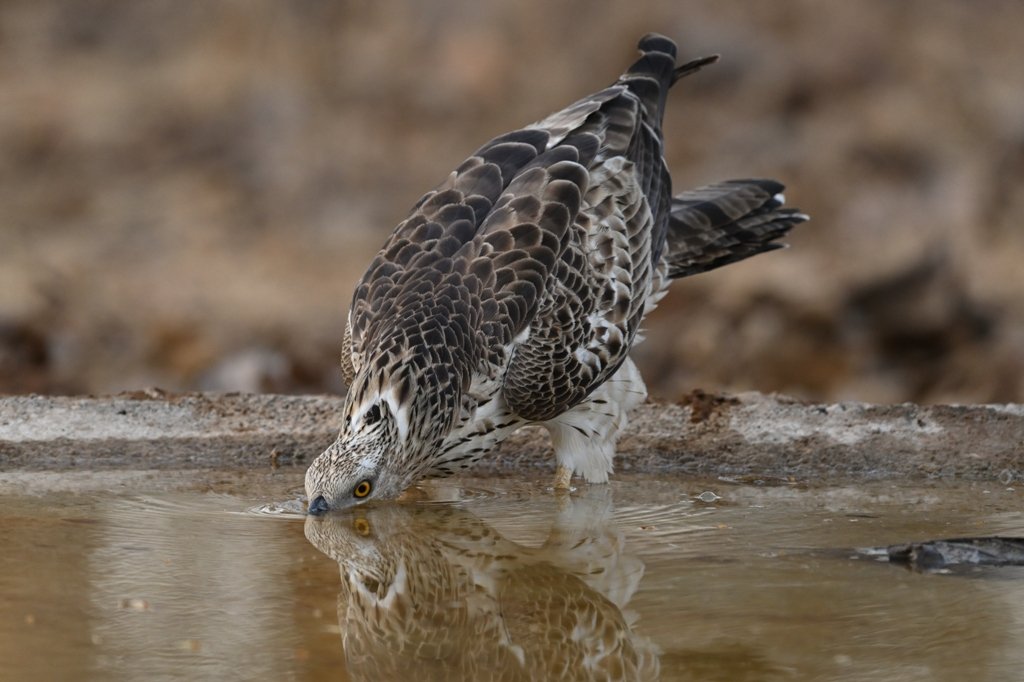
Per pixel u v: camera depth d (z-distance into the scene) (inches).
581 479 499.2
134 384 776.9
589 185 498.9
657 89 549.0
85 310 844.0
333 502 426.0
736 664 300.4
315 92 1117.7
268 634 315.9
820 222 975.6
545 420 480.7
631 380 504.4
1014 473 503.2
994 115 1076.5
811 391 794.8
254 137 1077.8
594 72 1123.9
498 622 335.6
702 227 560.4
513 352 467.8
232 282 898.1
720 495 472.4
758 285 857.5
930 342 823.7
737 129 1082.7
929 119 1072.8
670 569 370.6
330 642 311.4
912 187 1012.5
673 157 1059.3
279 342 822.5
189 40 1190.3
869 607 335.6
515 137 506.9
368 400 432.5
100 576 356.8
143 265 918.4
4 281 863.7
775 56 1128.2
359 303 467.2
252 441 509.4
